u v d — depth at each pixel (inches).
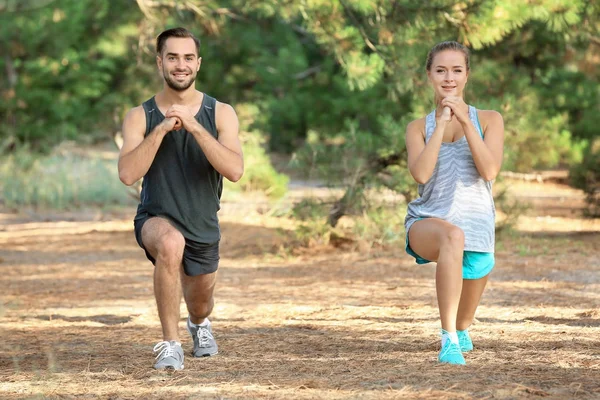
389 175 735.7
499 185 746.2
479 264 309.0
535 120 1096.2
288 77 1488.7
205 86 1505.9
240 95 1555.1
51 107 1337.4
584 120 1259.8
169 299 306.5
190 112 305.3
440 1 633.6
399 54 658.8
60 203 1081.4
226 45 1310.3
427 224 302.0
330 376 286.7
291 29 1517.0
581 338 349.4
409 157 312.5
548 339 348.5
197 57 312.7
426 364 299.3
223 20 1073.5
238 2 975.0
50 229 908.6
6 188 1120.8
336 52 672.4
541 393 252.7
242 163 306.5
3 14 1286.9
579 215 868.0
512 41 1048.8
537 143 1119.0
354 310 451.5
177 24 944.9
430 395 251.6
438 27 642.8
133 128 311.4
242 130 1066.7
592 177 832.3
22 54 1360.7
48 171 1182.3
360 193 718.5
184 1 885.2
